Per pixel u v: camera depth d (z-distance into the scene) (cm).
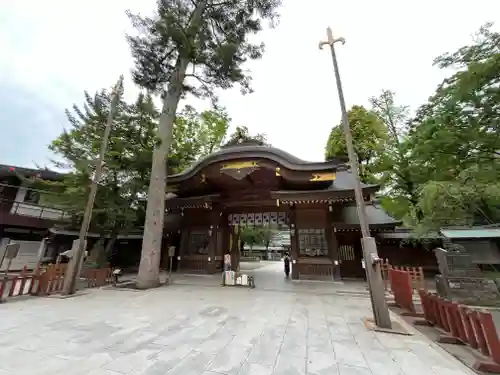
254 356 371
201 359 358
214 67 1262
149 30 1163
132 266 1828
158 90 1302
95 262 1372
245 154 1323
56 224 1636
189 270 1512
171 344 415
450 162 1081
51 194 1475
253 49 1362
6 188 1573
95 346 400
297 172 1303
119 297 823
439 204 972
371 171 1717
